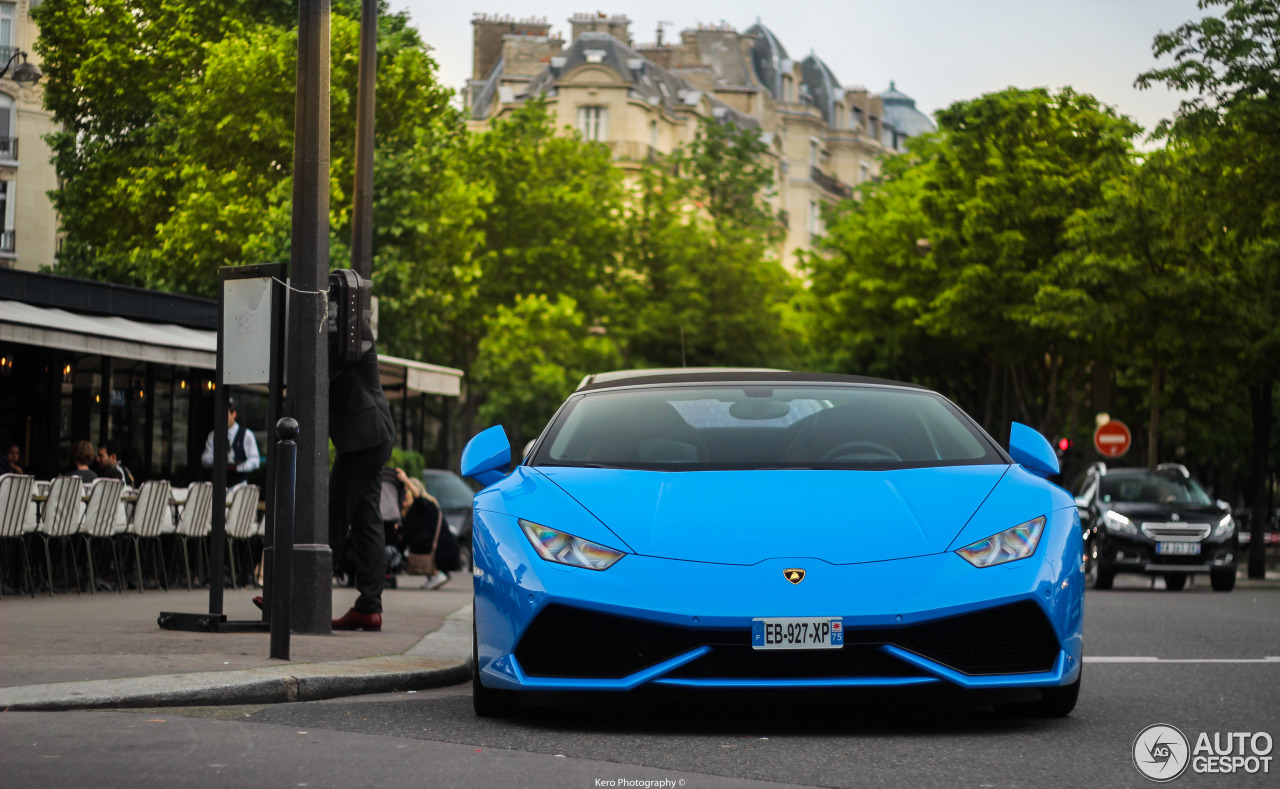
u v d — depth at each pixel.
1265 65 22.22
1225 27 22.16
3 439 19.61
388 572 17.73
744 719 6.11
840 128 99.94
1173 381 39.09
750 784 4.67
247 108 28.16
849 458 6.52
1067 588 5.80
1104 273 26.25
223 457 9.35
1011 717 6.23
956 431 6.84
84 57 31.77
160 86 31.20
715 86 88.56
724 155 64.31
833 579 5.55
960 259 35.41
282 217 27.08
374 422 9.80
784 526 5.75
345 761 4.96
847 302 42.78
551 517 5.91
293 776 4.68
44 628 9.18
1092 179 33.88
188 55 30.95
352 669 7.14
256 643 8.35
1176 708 6.63
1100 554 21.33
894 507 5.89
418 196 31.11
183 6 31.27
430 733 5.64
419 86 30.64
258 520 17.45
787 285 55.72
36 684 6.21
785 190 91.44
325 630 9.39
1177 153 23.89
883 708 6.48
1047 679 5.72
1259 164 22.70
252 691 6.43
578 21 85.06
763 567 5.59
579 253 51.41
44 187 51.81
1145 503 21.67
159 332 16.95
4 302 15.70
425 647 8.69
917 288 40.91
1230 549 20.95
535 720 6.03
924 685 5.55
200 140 28.47
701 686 5.50
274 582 7.48
